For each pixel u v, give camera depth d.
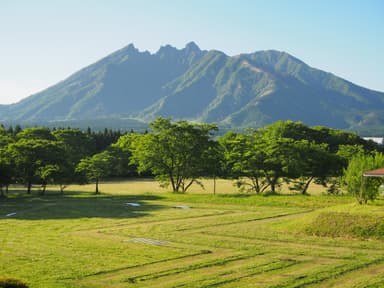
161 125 74.12
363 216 36.41
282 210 51.59
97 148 133.75
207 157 74.00
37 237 36.88
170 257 29.33
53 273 25.47
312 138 95.50
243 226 41.31
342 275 24.77
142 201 63.38
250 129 83.62
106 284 23.39
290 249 31.33
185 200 62.81
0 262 28.02
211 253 30.50
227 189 91.75
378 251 30.38
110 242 34.56
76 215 50.59
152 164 74.94
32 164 75.62
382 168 43.09
